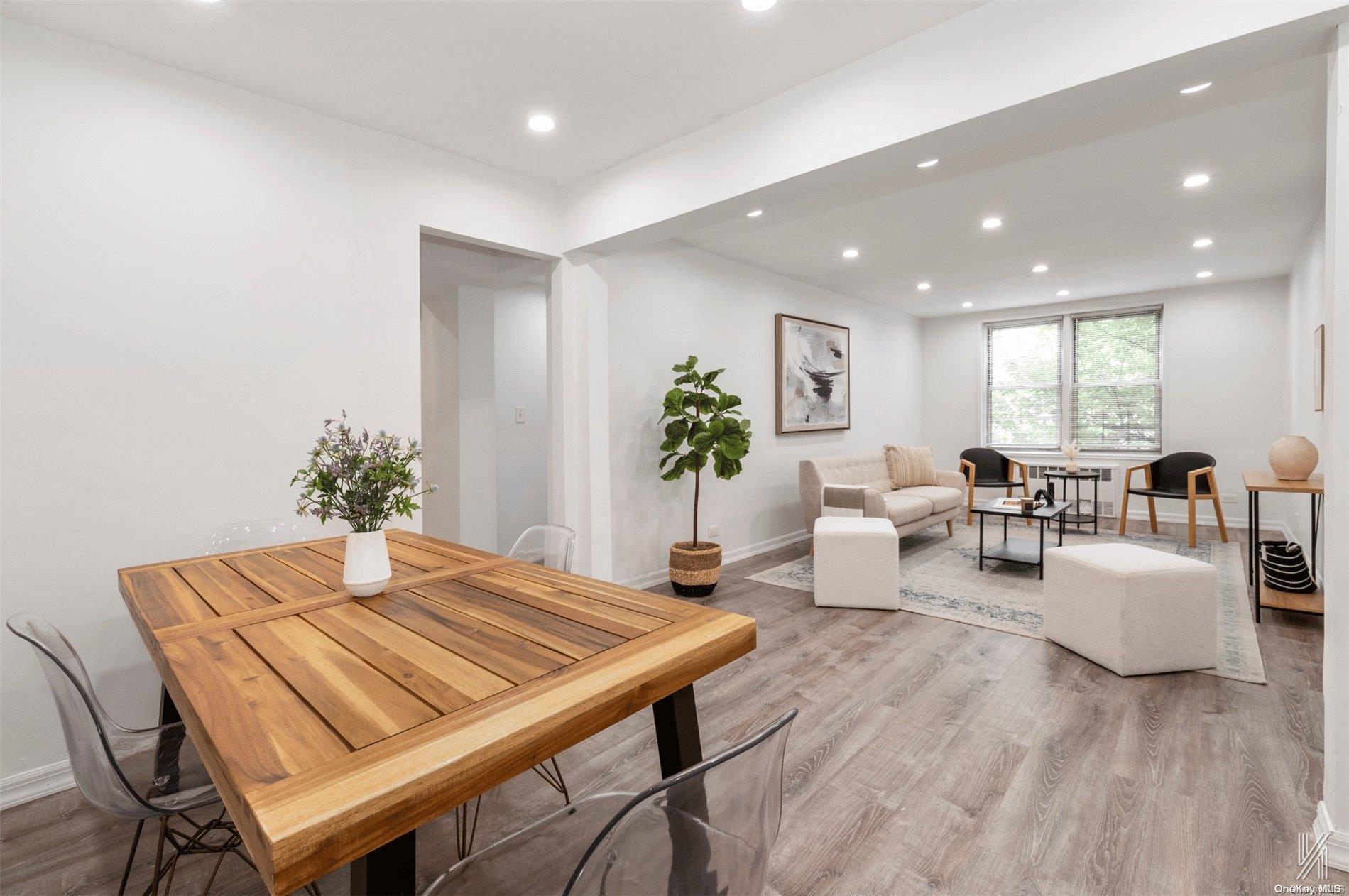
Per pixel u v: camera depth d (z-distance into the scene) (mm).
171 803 1269
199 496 2383
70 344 2117
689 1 2023
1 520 2008
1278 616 3525
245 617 1439
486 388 5027
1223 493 6145
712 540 4922
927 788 1951
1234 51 1678
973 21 2078
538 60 2350
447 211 3125
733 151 2779
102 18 2043
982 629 3400
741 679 2771
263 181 2547
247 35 2154
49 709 2100
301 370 2641
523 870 989
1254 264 5309
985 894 1523
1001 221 4125
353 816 750
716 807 821
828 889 1545
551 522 3779
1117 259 5145
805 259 5109
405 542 2344
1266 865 1594
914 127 2217
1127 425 6715
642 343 4340
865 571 3754
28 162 2043
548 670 1124
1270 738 2201
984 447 7574
